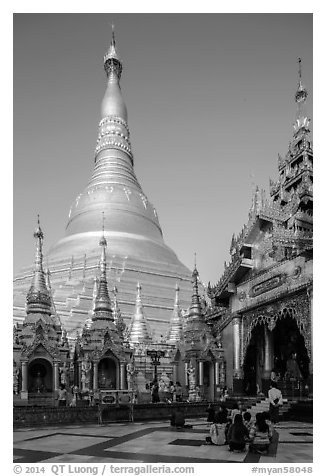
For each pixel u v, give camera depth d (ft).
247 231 130.72
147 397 131.44
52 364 123.95
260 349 135.74
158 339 210.59
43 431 84.53
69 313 206.08
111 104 317.83
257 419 61.00
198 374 138.62
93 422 97.55
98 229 266.16
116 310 174.09
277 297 115.65
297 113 136.26
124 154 307.58
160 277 252.42
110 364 132.46
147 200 297.53
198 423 96.68
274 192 138.10
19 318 193.77
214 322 153.99
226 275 139.33
